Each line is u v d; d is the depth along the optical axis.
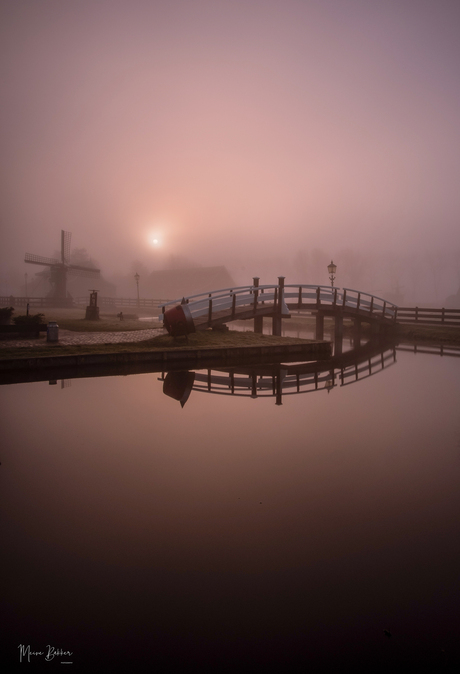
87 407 8.67
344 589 3.31
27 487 5.10
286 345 16.06
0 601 3.18
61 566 3.58
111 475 5.43
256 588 3.32
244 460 5.94
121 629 2.93
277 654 2.73
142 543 3.93
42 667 2.62
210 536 4.04
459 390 10.73
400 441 6.79
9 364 12.38
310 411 8.64
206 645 2.79
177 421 7.83
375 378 12.38
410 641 2.83
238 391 10.44
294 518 4.38
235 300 18.77
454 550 3.83
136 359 13.86
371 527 4.21
